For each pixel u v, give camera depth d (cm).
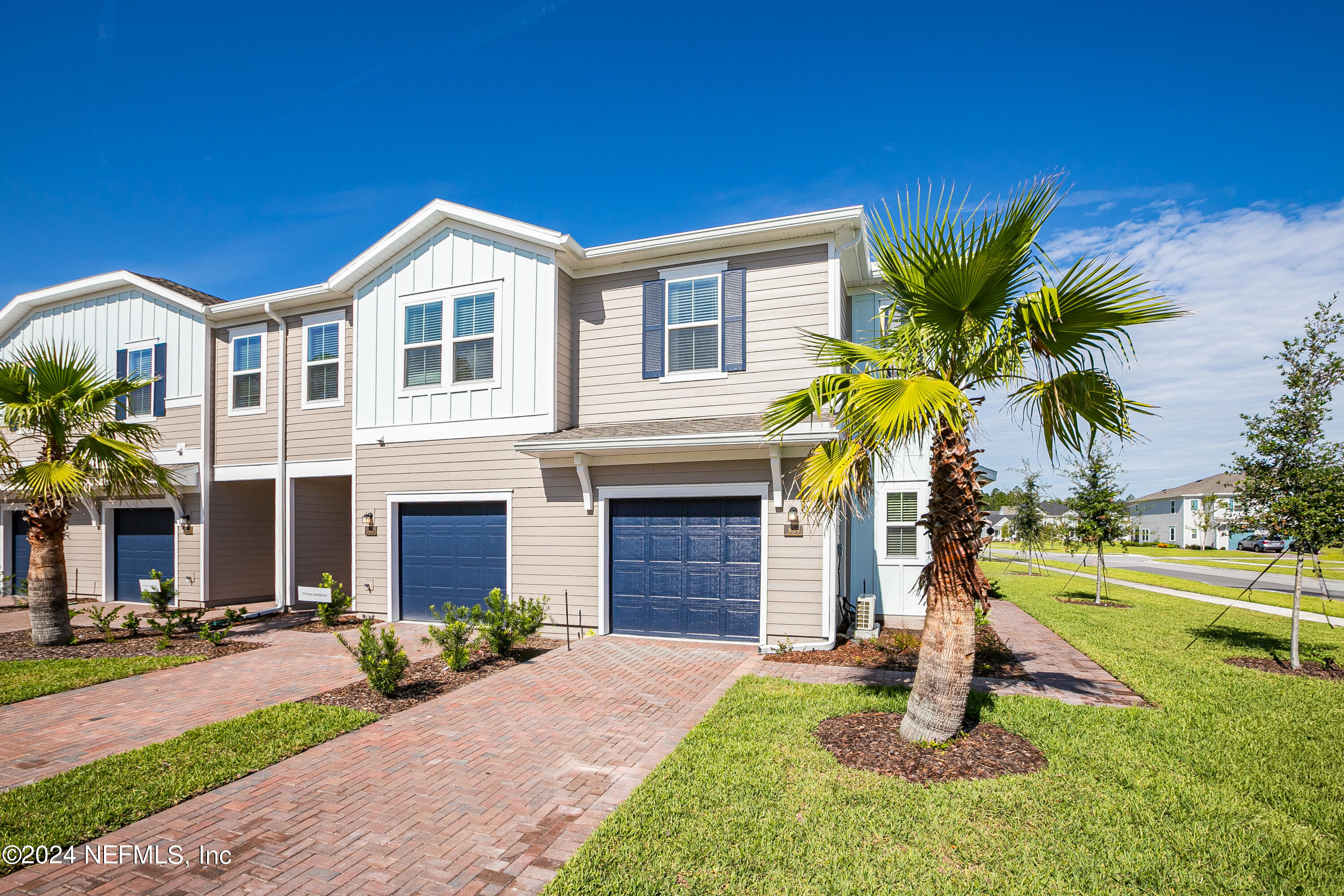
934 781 502
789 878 378
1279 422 932
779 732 607
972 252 532
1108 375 563
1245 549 4806
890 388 529
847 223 1016
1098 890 367
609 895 364
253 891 378
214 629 1162
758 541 1025
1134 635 1130
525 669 877
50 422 1062
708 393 1098
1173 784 495
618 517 1108
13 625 1323
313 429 1383
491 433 1172
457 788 511
